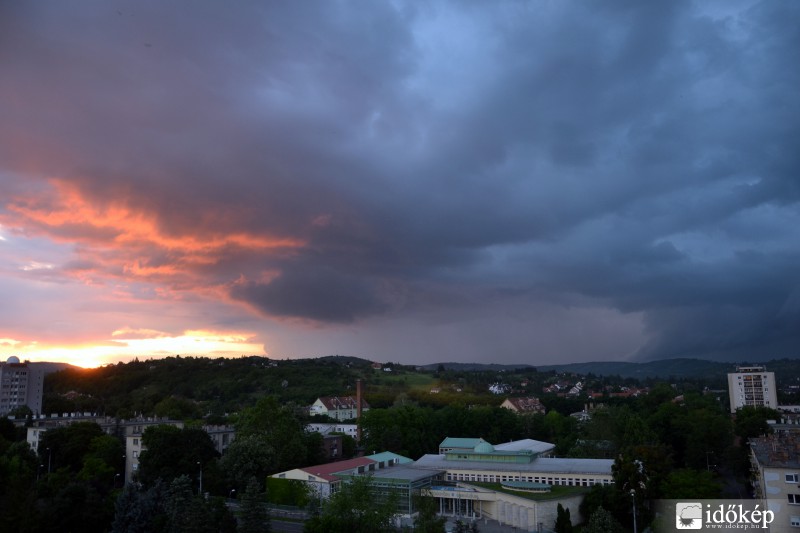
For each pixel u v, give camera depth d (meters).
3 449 141.38
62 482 119.44
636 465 107.50
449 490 123.94
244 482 134.25
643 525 104.81
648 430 157.38
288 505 125.31
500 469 132.62
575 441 181.12
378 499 97.69
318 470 129.75
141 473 133.38
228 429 181.00
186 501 97.06
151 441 139.00
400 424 185.00
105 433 161.12
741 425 167.88
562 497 112.50
